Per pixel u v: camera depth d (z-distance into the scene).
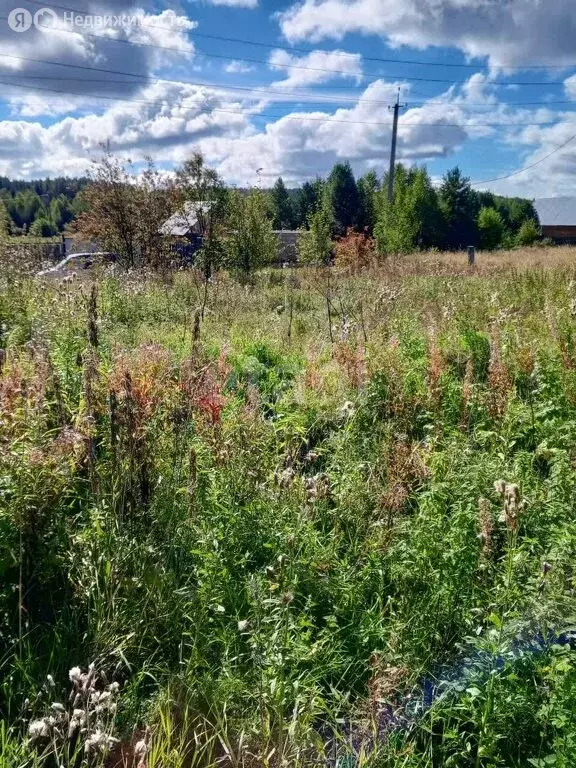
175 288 13.72
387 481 4.85
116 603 3.49
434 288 13.06
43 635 3.26
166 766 2.68
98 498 3.84
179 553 3.92
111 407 4.13
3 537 3.31
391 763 2.78
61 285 9.91
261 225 23.73
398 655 3.21
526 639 3.21
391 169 39.66
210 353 7.46
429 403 6.23
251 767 2.80
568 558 3.66
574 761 2.47
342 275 16.39
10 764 2.54
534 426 5.95
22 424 3.94
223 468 4.50
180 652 3.23
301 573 3.71
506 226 70.00
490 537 3.83
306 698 3.05
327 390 6.73
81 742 2.75
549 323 8.26
